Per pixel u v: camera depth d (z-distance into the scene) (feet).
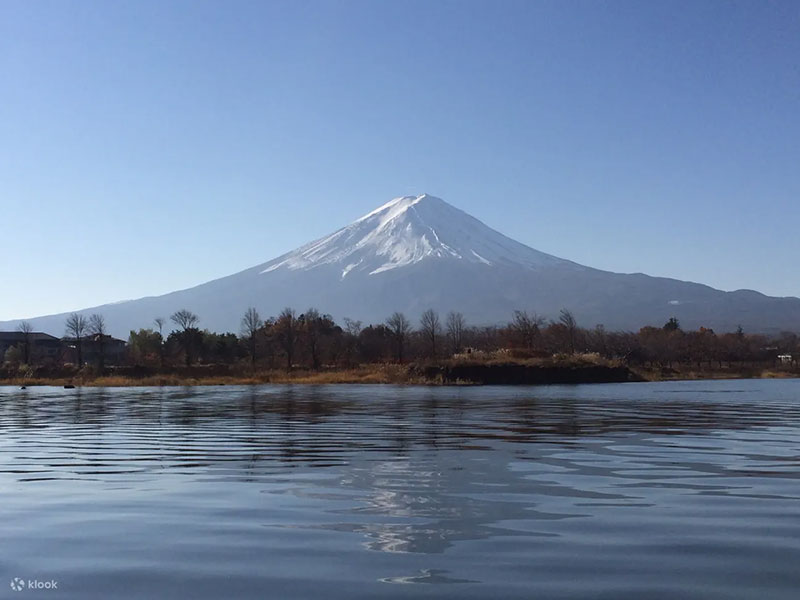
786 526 34.88
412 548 31.45
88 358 451.94
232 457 60.23
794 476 48.80
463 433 77.97
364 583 27.02
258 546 32.01
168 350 445.37
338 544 32.17
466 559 29.81
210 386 237.66
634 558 29.78
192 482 48.16
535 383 245.04
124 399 160.25
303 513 38.24
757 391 182.80
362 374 271.69
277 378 272.72
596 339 448.24
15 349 424.87
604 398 148.87
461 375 245.65
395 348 431.84
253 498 42.39
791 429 81.20
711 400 141.38
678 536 33.12
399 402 136.98
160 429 86.79
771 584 26.63
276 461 57.47
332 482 47.42
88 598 25.84
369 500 41.34
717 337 605.73
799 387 209.56
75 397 172.76
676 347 479.41
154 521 36.83
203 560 30.04
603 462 55.57
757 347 575.79
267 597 25.72
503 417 99.40
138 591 26.50
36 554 31.17
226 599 25.59
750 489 44.16
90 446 69.92
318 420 96.58
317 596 25.76
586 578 27.40
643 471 51.06
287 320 416.67
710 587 26.40
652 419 95.25
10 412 120.37
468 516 37.24
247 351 432.66
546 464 54.60
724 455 59.41
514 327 410.31
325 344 415.03
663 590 26.09
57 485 47.62
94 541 33.14
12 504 41.37
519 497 41.86
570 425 87.04
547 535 33.37
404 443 69.00
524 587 26.48
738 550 30.83
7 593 26.40
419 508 39.14
